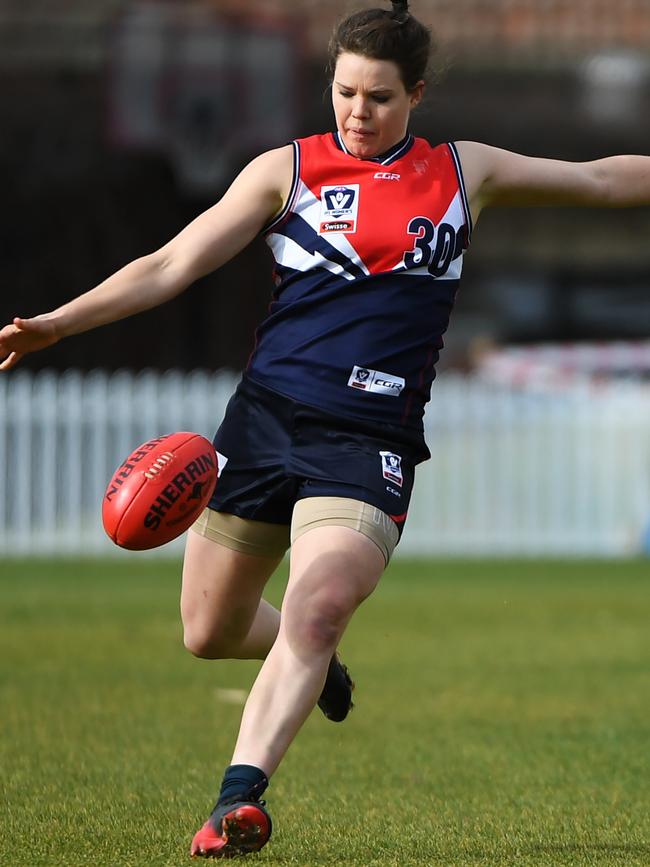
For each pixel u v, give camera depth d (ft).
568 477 206.28
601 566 185.57
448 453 206.28
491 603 144.77
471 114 262.47
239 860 50.67
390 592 154.61
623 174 56.08
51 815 59.41
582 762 73.36
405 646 115.85
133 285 50.80
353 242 52.08
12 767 69.97
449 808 62.64
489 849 54.44
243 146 251.39
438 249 52.44
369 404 52.19
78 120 258.57
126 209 268.00
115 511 50.01
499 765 72.69
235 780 49.29
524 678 100.68
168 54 250.16
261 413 53.42
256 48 250.57
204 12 252.21
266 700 49.75
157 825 57.62
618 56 260.83
